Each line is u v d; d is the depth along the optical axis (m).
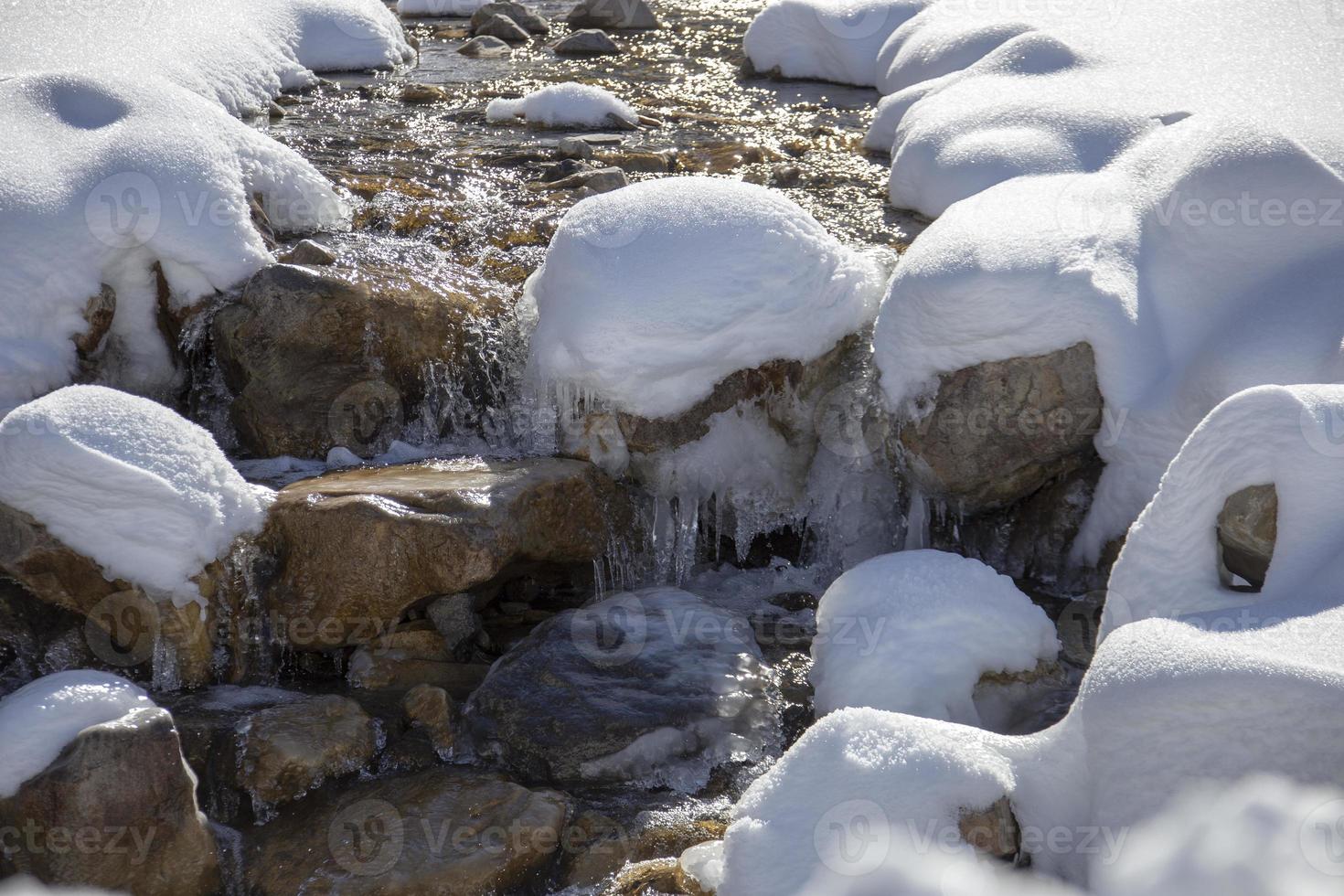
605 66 9.98
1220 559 3.35
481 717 3.77
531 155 7.16
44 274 4.64
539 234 5.88
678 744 3.66
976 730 3.09
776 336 4.57
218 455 4.00
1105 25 6.91
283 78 8.58
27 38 7.04
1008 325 4.19
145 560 3.78
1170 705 2.68
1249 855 2.48
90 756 3.03
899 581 3.84
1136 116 5.46
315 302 4.79
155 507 3.77
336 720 3.66
